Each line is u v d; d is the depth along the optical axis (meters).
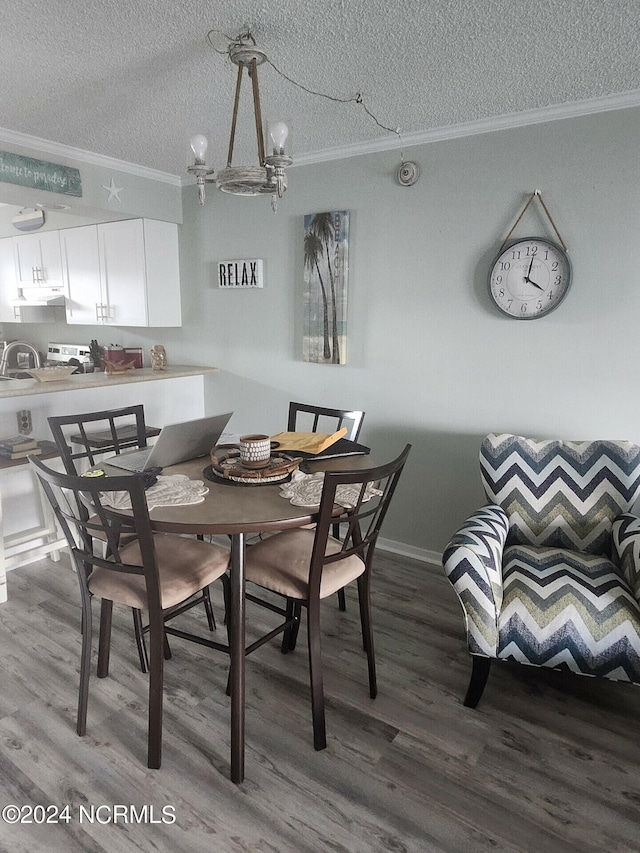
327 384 3.31
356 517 1.72
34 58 1.93
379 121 2.57
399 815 1.52
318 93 2.24
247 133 2.72
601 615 1.76
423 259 2.84
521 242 2.51
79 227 3.96
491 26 1.72
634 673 1.74
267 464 1.96
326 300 3.15
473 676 1.91
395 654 2.25
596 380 2.49
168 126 2.63
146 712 1.90
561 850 1.43
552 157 2.43
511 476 2.33
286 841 1.44
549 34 1.77
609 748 1.77
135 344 4.35
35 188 2.86
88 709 1.90
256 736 1.80
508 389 2.71
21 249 4.52
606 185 2.34
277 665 2.17
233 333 3.68
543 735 1.82
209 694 1.99
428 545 3.09
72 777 1.63
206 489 1.81
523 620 1.81
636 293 2.34
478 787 1.62
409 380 3.00
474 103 2.35
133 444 3.00
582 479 2.25
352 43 1.83
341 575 1.82
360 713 1.91
